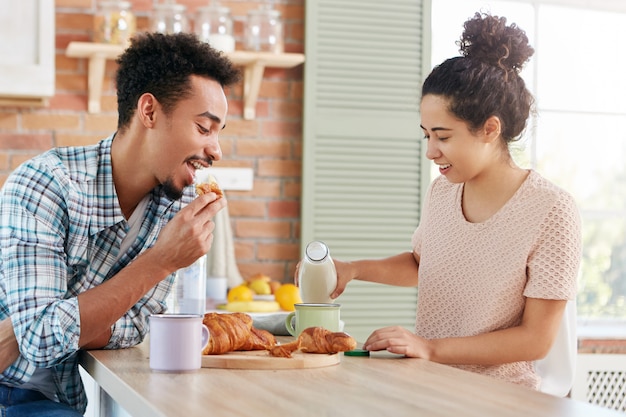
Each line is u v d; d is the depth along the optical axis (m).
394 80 4.22
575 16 4.52
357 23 4.16
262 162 4.13
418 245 2.35
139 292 1.78
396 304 4.22
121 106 1.96
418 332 2.19
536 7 4.48
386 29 4.20
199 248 1.80
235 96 4.11
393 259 2.38
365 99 4.18
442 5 4.42
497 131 2.01
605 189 4.54
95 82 3.83
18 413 1.92
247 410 1.26
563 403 1.34
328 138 4.13
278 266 4.15
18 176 1.86
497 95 1.99
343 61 4.15
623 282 4.52
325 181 4.13
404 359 1.81
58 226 1.84
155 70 1.89
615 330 4.27
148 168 1.95
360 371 1.64
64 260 1.87
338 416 1.23
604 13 4.54
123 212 2.03
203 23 3.90
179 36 1.92
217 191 1.84
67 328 1.72
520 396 1.39
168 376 1.57
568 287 1.94
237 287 3.57
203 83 1.91
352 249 4.18
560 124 4.50
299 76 4.18
